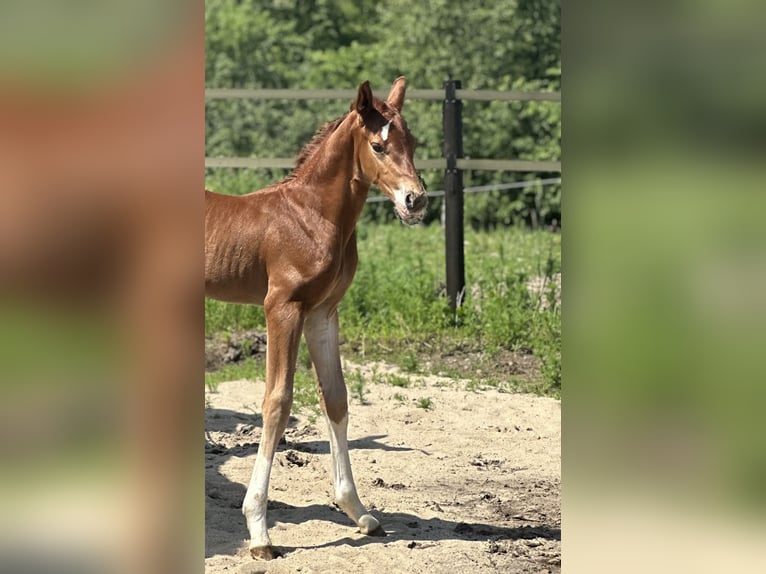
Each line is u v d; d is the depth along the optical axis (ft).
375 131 14.14
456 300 29.25
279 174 53.67
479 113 52.65
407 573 13.25
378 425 21.20
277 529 14.92
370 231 45.03
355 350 27.27
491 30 54.60
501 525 15.60
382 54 57.26
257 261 14.39
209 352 26.58
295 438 20.08
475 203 51.01
